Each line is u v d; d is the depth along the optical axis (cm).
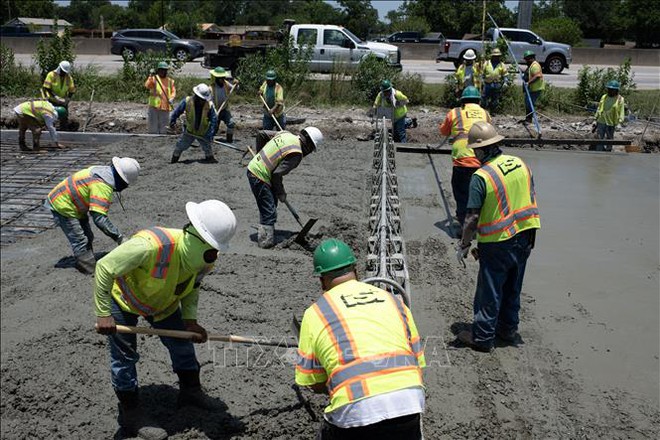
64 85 1367
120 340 380
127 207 841
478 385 440
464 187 734
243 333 511
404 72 2389
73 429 413
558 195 918
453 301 568
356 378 281
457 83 1584
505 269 468
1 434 410
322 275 321
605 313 552
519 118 1495
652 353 487
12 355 491
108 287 358
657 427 400
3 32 4075
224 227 361
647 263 663
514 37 2398
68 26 1784
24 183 1032
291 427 402
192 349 409
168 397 436
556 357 479
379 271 527
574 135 1352
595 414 412
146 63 1764
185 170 1037
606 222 796
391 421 279
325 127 1380
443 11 4822
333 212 819
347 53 2034
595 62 3091
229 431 401
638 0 4956
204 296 576
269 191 680
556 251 695
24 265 688
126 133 1368
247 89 1700
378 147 1134
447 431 392
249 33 2523
